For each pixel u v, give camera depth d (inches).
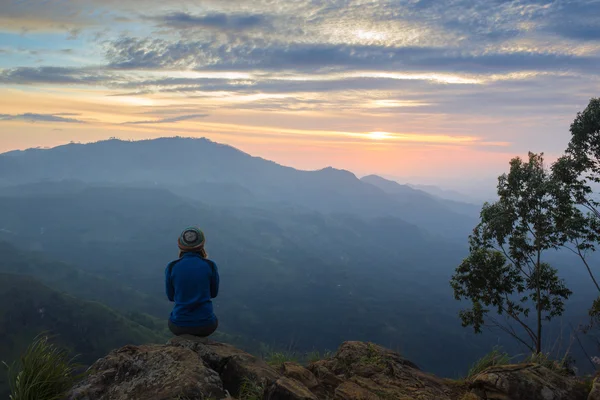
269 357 256.1
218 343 218.4
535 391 196.4
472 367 261.9
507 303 499.2
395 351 269.7
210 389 162.9
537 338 459.2
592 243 437.4
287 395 167.3
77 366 174.4
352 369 235.8
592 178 458.0
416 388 212.7
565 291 465.4
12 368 160.1
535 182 451.5
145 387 160.4
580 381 221.0
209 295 224.4
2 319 5408.5
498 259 487.8
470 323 513.0
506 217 473.1
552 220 453.1
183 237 223.1
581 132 455.5
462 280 514.9
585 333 314.7
